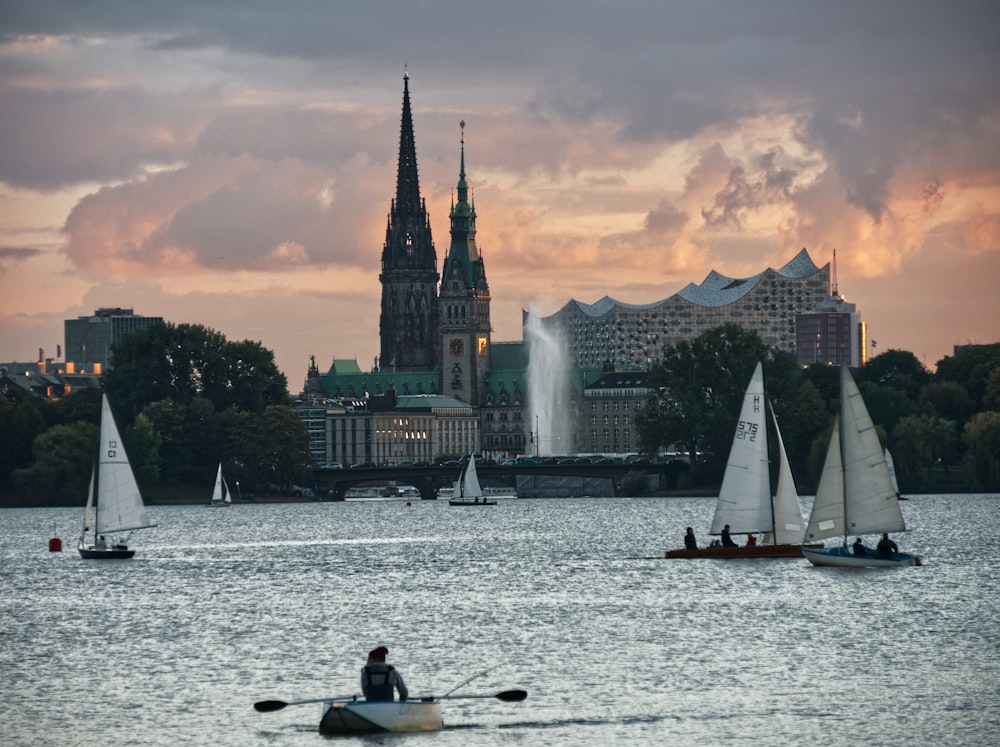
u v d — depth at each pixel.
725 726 146.75
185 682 168.12
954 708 152.00
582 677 167.62
